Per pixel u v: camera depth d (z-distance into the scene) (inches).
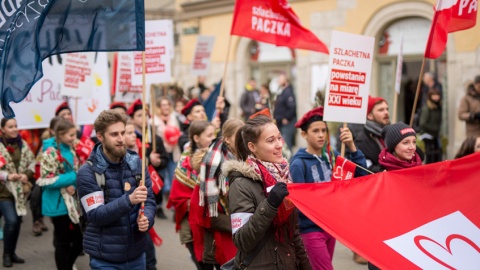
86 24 178.7
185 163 230.8
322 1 604.4
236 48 716.7
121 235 174.1
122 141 173.6
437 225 147.0
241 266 139.6
